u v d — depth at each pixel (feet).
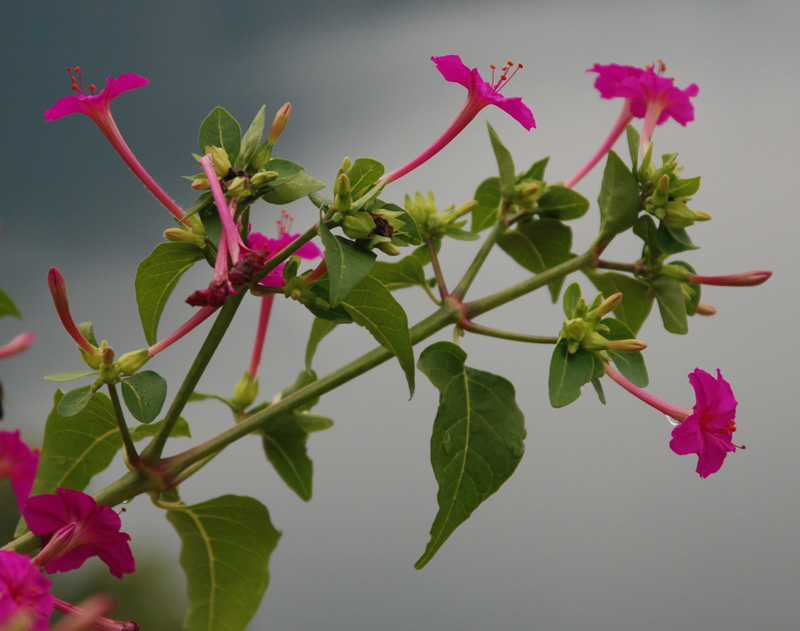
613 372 2.71
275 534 2.75
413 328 2.72
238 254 2.54
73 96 2.63
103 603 2.51
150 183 2.65
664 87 2.80
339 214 2.59
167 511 2.74
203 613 2.77
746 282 2.75
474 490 2.68
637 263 2.77
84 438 2.70
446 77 2.69
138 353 2.60
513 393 2.71
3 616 2.48
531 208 2.80
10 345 2.47
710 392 2.68
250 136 2.62
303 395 2.67
